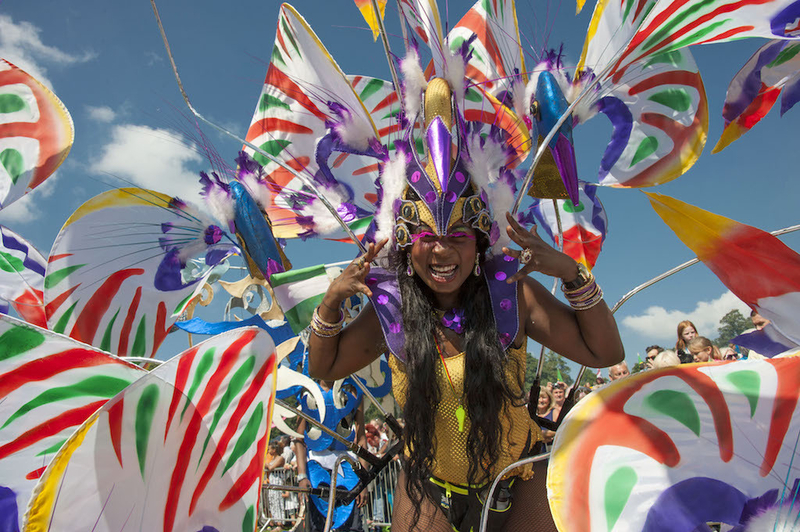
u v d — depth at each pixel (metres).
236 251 2.46
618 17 1.99
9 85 2.15
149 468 1.38
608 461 1.50
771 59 2.06
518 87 2.04
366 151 1.95
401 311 1.77
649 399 1.58
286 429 3.81
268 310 2.52
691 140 2.09
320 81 2.10
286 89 2.30
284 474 6.50
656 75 2.09
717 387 1.58
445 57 1.85
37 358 1.46
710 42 1.72
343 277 1.72
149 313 2.42
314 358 1.83
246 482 1.66
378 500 5.47
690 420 1.55
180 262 2.43
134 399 1.32
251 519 1.66
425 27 1.94
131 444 1.33
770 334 1.93
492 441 1.65
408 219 1.69
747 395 1.56
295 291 2.13
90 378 1.53
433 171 1.69
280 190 2.35
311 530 3.97
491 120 2.34
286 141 2.39
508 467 1.56
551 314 1.78
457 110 1.80
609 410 1.56
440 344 1.75
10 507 1.46
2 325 1.40
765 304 1.75
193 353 1.46
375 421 6.30
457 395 1.72
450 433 1.75
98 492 1.28
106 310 2.32
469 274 1.77
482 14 2.46
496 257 1.76
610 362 1.77
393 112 2.51
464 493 1.78
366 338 1.88
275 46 2.26
